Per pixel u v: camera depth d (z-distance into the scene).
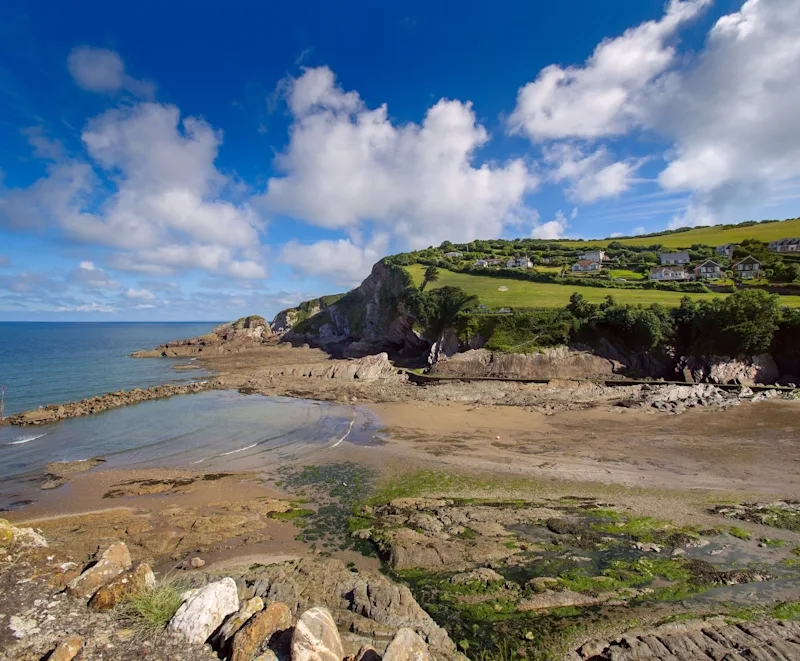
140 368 81.62
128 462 30.06
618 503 21.72
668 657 11.38
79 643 7.52
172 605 8.87
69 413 43.28
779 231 123.06
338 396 53.62
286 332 147.25
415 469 27.56
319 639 8.10
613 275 93.44
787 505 20.94
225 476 27.06
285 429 38.38
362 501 23.14
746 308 51.62
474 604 14.19
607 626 12.88
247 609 8.74
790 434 32.28
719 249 106.25
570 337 61.53
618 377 57.12
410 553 17.12
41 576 9.68
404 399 51.28
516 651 12.11
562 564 16.45
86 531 19.80
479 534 18.78
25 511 22.47
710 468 26.41
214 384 61.31
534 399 47.97
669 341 57.16
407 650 8.16
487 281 92.81
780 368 50.88
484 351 63.00
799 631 12.25
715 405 41.12
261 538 19.36
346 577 15.39
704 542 17.75
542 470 26.80
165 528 20.27
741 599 14.04
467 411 44.16
